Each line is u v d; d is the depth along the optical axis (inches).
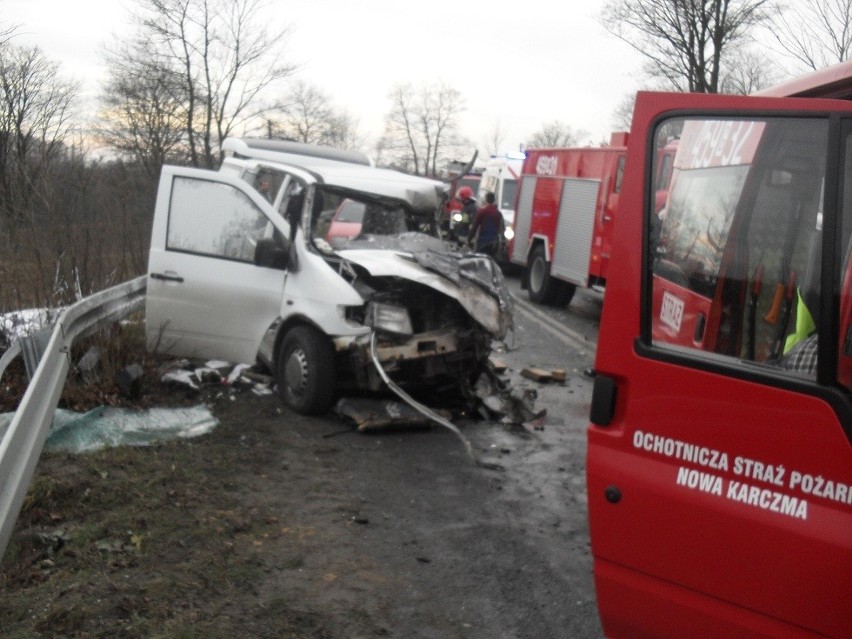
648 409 120.7
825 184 109.7
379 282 304.7
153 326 303.9
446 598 177.5
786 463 108.7
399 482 242.5
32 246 307.4
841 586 104.0
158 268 301.0
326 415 294.0
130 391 276.2
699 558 115.7
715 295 121.7
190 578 174.7
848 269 107.2
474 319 292.4
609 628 127.8
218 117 1147.9
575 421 319.9
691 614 117.1
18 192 315.3
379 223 337.7
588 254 582.2
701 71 1043.9
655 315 122.0
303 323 290.7
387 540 203.9
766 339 114.8
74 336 272.4
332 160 441.7
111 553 181.8
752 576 111.0
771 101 116.6
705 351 120.3
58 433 242.5
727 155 120.8
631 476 121.8
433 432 290.4
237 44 1129.4
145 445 246.8
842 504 104.3
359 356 281.7
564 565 196.2
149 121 1111.6
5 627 151.1
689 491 116.6
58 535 185.3
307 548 195.6
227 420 277.0
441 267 299.9
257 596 172.2
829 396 105.7
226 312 297.9
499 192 929.5
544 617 171.9
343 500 225.9
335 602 172.2
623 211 124.0
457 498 234.1
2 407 257.6
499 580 186.9
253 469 240.4
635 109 124.3
